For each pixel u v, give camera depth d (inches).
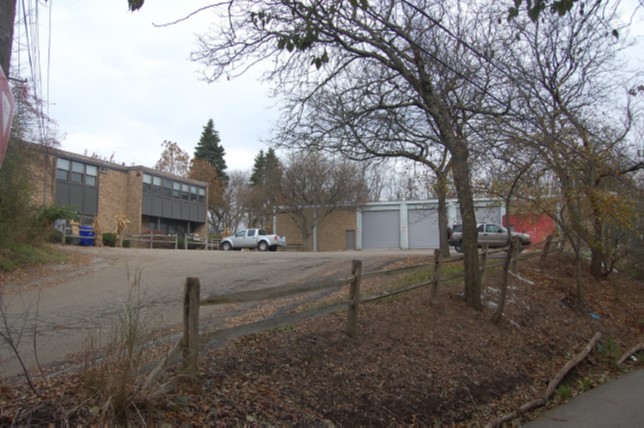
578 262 500.4
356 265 273.0
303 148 441.1
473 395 255.4
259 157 2320.4
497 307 393.7
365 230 1643.7
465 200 377.7
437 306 356.8
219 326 301.4
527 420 246.2
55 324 318.0
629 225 502.6
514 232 879.7
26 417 140.9
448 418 229.8
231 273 599.8
